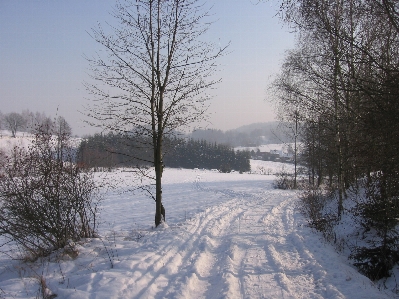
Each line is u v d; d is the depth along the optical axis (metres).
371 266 7.26
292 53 13.64
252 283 5.75
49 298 4.77
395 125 5.75
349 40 6.34
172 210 15.23
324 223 11.14
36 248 7.20
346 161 11.52
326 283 5.88
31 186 7.15
